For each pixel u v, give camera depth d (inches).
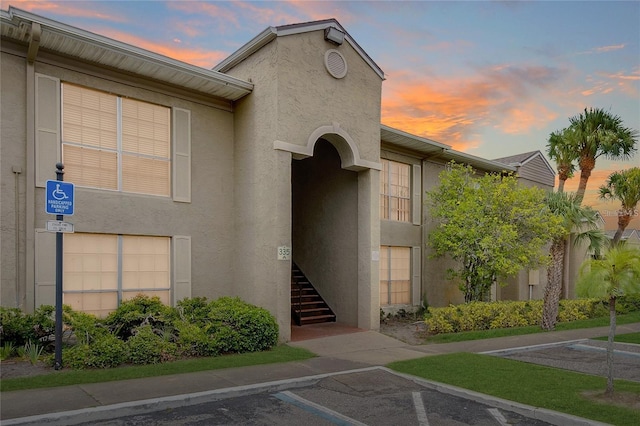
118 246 407.8
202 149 460.1
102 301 397.1
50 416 215.8
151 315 366.0
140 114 426.6
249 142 464.1
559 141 709.3
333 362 361.7
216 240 463.5
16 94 353.1
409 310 640.4
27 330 327.3
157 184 433.7
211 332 374.0
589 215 552.7
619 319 645.3
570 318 627.8
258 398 271.4
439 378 310.2
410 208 663.1
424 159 676.1
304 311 550.3
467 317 525.0
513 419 239.6
